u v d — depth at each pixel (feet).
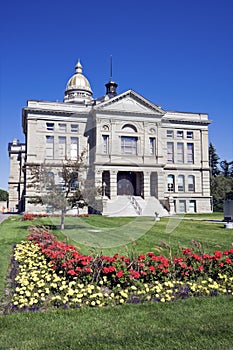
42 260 28.73
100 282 21.54
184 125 164.76
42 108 125.59
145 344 13.99
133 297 20.22
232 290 21.70
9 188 224.33
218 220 90.74
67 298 19.49
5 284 23.34
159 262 24.14
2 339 14.56
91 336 14.83
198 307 18.62
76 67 241.14
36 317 17.26
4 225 64.28
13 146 230.07
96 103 125.18
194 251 30.96
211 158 277.85
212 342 14.12
